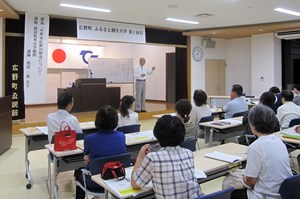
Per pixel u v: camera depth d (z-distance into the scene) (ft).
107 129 8.38
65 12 22.54
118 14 23.36
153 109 32.58
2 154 17.24
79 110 30.42
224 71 36.68
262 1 19.66
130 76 38.11
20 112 23.79
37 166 15.01
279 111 13.80
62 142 9.20
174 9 21.79
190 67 33.06
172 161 5.60
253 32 30.89
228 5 20.67
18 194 11.51
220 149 9.14
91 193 8.14
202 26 29.17
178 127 5.74
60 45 37.73
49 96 37.65
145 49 42.70
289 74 32.27
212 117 15.33
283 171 6.33
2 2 18.29
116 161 7.63
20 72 23.50
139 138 10.82
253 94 33.01
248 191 6.61
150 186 5.92
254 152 6.40
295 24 26.43
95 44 40.52
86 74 40.11
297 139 9.96
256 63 32.68
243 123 13.21
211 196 5.16
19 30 23.12
